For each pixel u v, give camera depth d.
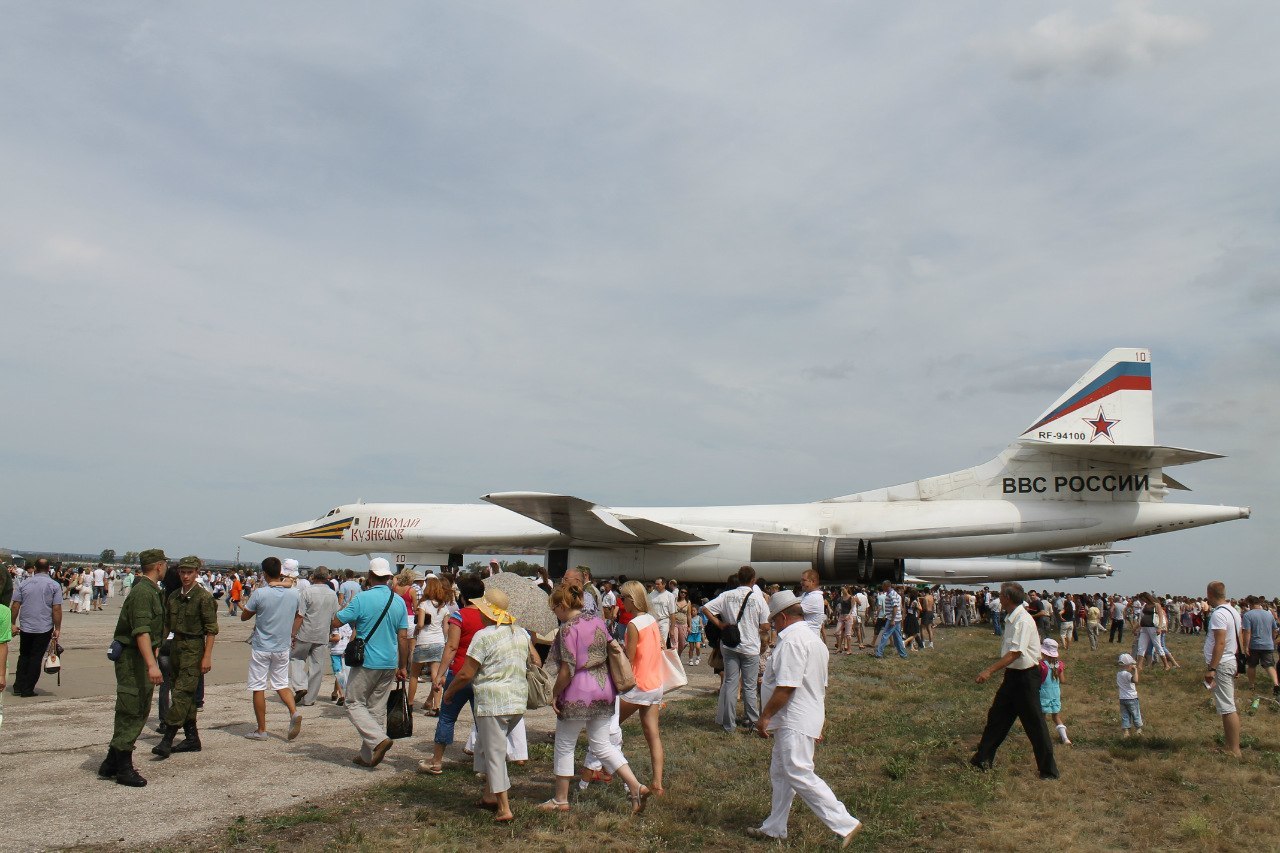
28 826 5.77
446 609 10.77
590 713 6.48
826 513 26.38
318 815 6.20
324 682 13.45
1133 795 7.47
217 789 6.81
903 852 5.91
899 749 8.98
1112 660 19.84
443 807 6.57
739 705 10.92
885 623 18.36
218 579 43.75
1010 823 6.57
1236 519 23.25
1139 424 23.62
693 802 6.81
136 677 6.91
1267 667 13.30
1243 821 6.73
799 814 6.70
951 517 24.67
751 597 9.73
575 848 5.71
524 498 21.81
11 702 10.64
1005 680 8.22
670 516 27.64
